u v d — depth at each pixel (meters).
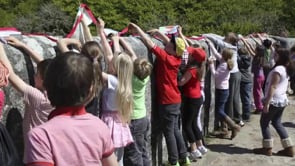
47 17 16.59
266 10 21.42
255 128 8.42
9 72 3.11
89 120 2.28
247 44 9.42
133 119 4.69
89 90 2.26
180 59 5.50
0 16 17.83
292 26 21.28
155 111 5.71
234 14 19.31
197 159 6.50
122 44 4.89
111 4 17.52
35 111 3.17
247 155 6.80
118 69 4.19
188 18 18.28
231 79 7.98
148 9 17.61
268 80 6.67
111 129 4.21
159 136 5.92
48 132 2.16
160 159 6.03
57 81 2.18
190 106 6.18
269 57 9.85
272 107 6.65
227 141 7.50
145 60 4.71
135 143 4.77
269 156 6.78
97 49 3.77
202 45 7.21
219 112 7.59
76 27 4.33
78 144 2.20
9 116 3.35
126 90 4.20
